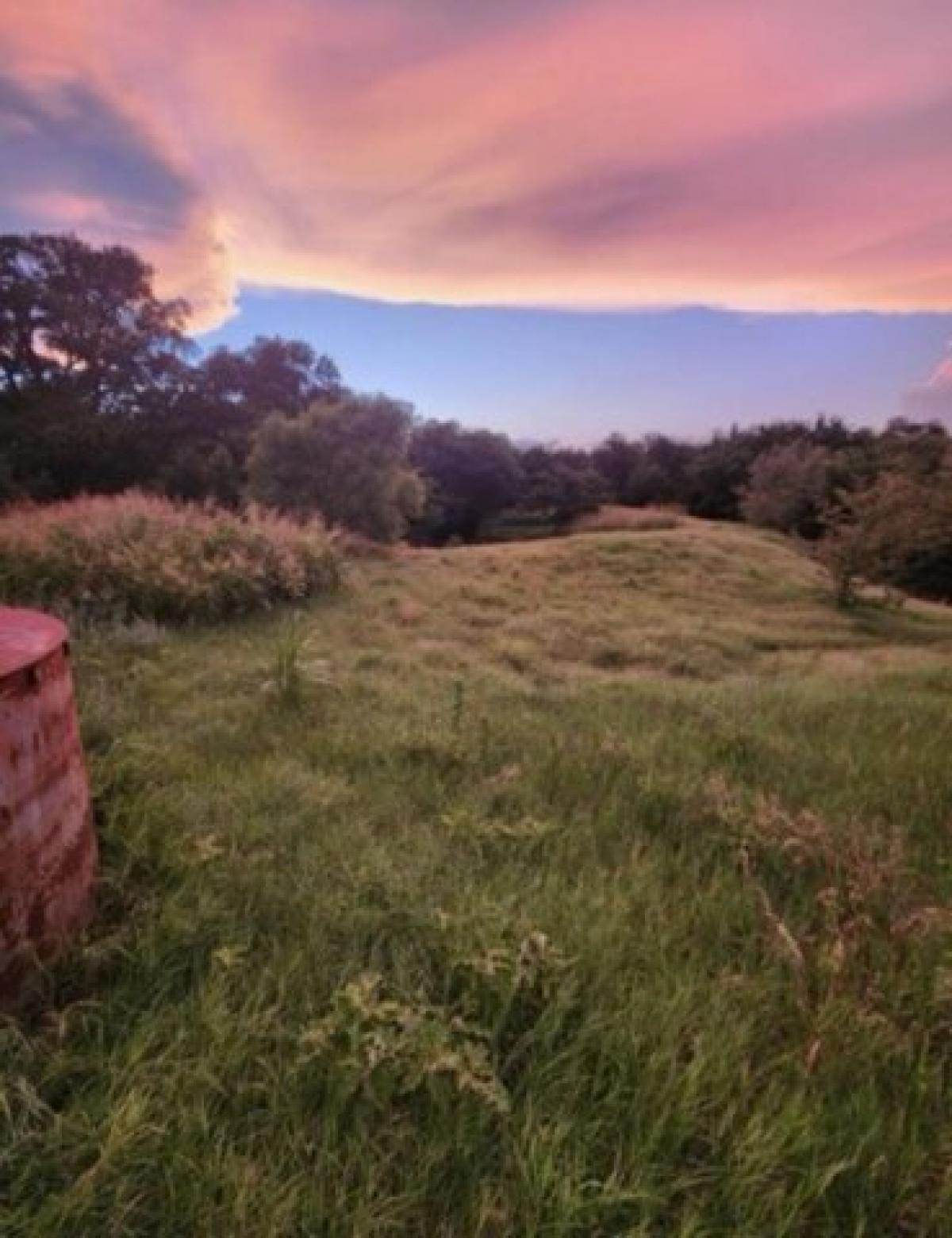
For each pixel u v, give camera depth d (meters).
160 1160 1.40
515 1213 1.37
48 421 27.62
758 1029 1.86
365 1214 1.33
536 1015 1.85
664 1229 1.37
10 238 29.56
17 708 1.72
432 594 12.14
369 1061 1.55
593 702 5.48
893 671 7.80
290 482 16.42
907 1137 1.58
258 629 7.95
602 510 34.19
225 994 1.82
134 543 8.53
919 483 14.83
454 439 34.44
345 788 3.28
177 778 3.24
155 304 31.62
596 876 2.57
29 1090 1.46
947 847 3.00
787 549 20.52
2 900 1.69
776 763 4.02
